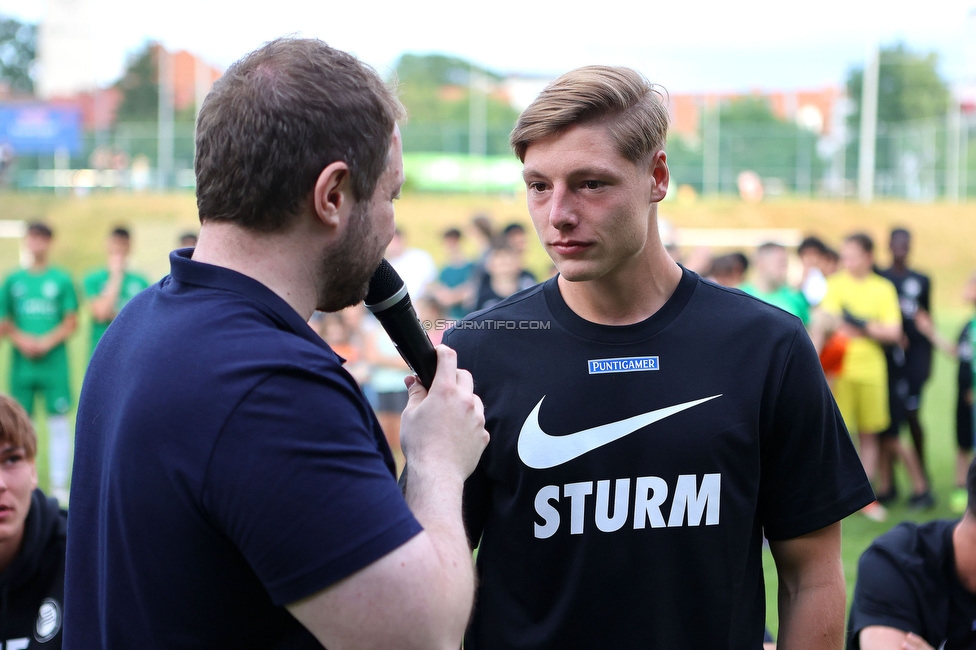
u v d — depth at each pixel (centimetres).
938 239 2405
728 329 147
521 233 684
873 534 507
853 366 586
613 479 143
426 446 118
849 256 591
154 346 105
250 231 107
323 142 105
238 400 97
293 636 104
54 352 645
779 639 152
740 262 618
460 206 2556
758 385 144
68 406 650
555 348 149
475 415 124
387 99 113
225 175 105
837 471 148
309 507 95
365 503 97
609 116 133
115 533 103
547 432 145
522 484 145
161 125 2677
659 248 149
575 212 135
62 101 2739
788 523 148
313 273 111
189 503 97
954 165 2664
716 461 142
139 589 100
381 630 95
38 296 638
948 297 2106
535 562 145
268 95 104
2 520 184
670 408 143
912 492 584
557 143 134
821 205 2630
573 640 144
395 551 96
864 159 2742
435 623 97
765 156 2761
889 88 3822
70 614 114
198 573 99
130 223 2430
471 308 670
